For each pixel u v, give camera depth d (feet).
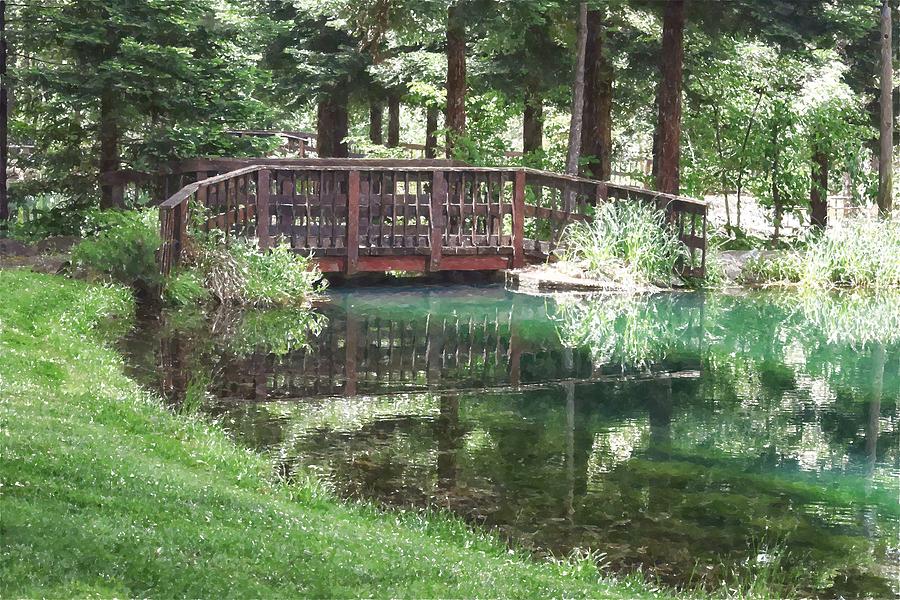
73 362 35.06
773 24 76.43
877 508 28.19
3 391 28.30
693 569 23.71
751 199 104.32
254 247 61.77
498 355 47.50
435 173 69.10
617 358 47.91
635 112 105.70
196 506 20.99
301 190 66.85
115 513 19.42
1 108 67.00
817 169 91.25
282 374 41.42
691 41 88.69
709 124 91.71
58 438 23.52
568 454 32.35
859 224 78.02
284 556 18.93
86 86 64.95
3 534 17.17
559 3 78.18
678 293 68.80
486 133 94.32
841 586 23.00
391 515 25.09
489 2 75.31
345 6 80.53
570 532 25.70
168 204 54.75
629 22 87.76
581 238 70.18
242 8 92.12
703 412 38.34
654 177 96.43
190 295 54.29
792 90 97.91
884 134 86.94
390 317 56.44
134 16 66.69
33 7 66.59
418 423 35.29
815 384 43.50
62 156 70.79
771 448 33.68
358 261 68.03
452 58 82.02
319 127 107.86
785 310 63.26
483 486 28.89
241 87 72.08
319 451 31.32
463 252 70.13
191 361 41.73
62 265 56.24
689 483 29.89
